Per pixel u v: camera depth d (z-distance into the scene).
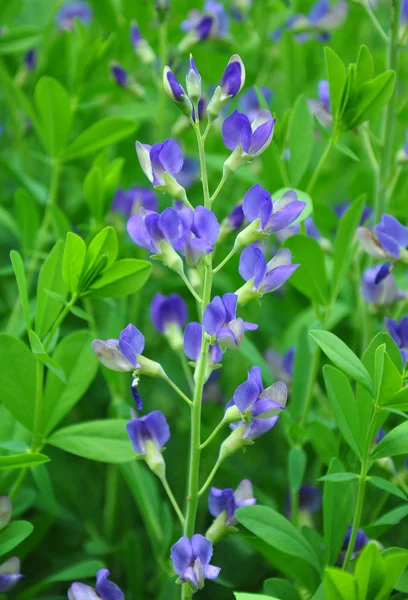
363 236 0.69
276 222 0.62
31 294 0.86
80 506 0.80
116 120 0.78
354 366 0.60
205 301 0.62
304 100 0.73
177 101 0.63
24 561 0.77
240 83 0.63
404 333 0.69
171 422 0.85
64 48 0.89
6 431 0.70
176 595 0.70
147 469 0.78
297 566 0.65
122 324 0.78
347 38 1.00
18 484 0.68
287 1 0.97
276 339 0.85
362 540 0.65
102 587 0.61
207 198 0.62
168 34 0.94
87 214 0.85
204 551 0.60
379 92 0.69
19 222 0.80
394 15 0.72
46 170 0.98
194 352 0.62
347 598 0.59
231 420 0.62
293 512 0.71
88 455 0.67
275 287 0.62
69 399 0.68
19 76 0.91
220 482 0.80
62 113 0.78
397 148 0.84
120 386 0.76
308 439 0.73
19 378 0.67
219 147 0.93
